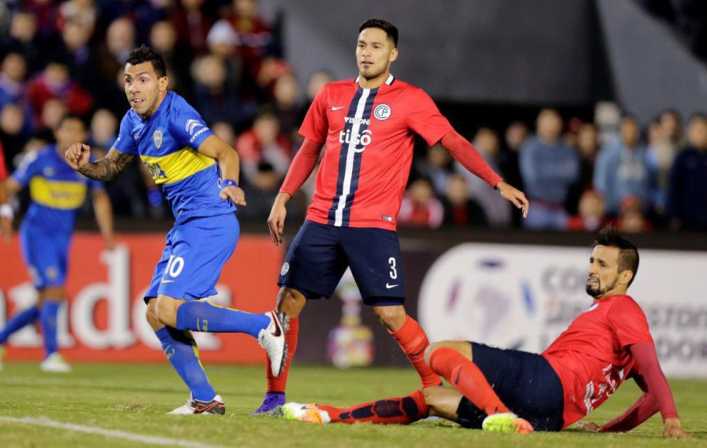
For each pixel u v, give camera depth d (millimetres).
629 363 22578
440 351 21750
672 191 53094
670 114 56219
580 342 22266
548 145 53062
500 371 21672
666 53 62875
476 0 60969
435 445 19125
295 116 52656
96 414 23000
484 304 48344
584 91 61969
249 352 47188
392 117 24844
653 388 21953
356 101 25031
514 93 61344
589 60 62000
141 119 23625
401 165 25031
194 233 23547
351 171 24812
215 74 52812
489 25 61188
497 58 61281
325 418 22078
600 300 22719
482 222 52062
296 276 25156
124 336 46188
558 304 48906
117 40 52062
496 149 54844
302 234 25188
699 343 49625
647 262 49219
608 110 60031
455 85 60969
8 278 45406
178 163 23547
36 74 52625
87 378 37656
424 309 47875
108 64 52094
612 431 23172
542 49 61594
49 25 53844
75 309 45812
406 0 60469
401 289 24891
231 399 30453
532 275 48750
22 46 52656
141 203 48438
